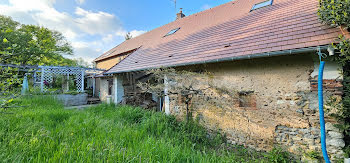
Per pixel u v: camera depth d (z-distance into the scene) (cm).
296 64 377
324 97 344
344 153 318
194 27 935
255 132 434
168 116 602
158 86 627
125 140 358
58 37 2273
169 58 670
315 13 451
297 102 374
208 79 526
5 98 368
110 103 897
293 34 409
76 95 1134
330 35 341
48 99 847
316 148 349
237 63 468
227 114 487
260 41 454
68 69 1277
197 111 559
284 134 391
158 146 331
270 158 384
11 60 457
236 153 434
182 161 295
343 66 325
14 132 328
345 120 322
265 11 645
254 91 438
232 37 572
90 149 271
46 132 348
